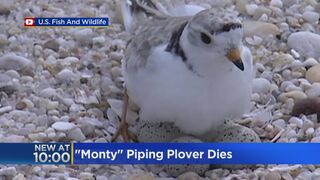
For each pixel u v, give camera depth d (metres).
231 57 1.82
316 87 1.92
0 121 1.90
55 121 1.90
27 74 1.95
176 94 1.83
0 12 2.02
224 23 1.81
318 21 2.01
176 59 1.83
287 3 2.04
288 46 1.98
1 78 1.94
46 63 1.96
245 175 1.85
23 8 2.03
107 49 1.98
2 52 1.98
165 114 1.84
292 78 1.94
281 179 1.85
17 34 2.00
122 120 1.88
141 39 1.86
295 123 1.90
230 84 1.83
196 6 1.99
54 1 2.04
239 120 1.90
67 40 1.99
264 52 1.97
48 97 1.92
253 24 2.00
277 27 2.00
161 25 1.86
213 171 1.85
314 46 1.97
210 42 1.81
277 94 1.93
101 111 1.91
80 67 1.96
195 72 1.83
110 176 1.85
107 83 1.93
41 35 2.00
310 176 1.85
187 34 1.82
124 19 1.94
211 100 1.83
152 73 1.83
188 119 1.84
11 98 1.92
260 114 1.90
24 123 1.90
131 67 1.85
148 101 1.84
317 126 1.89
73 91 1.93
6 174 1.85
